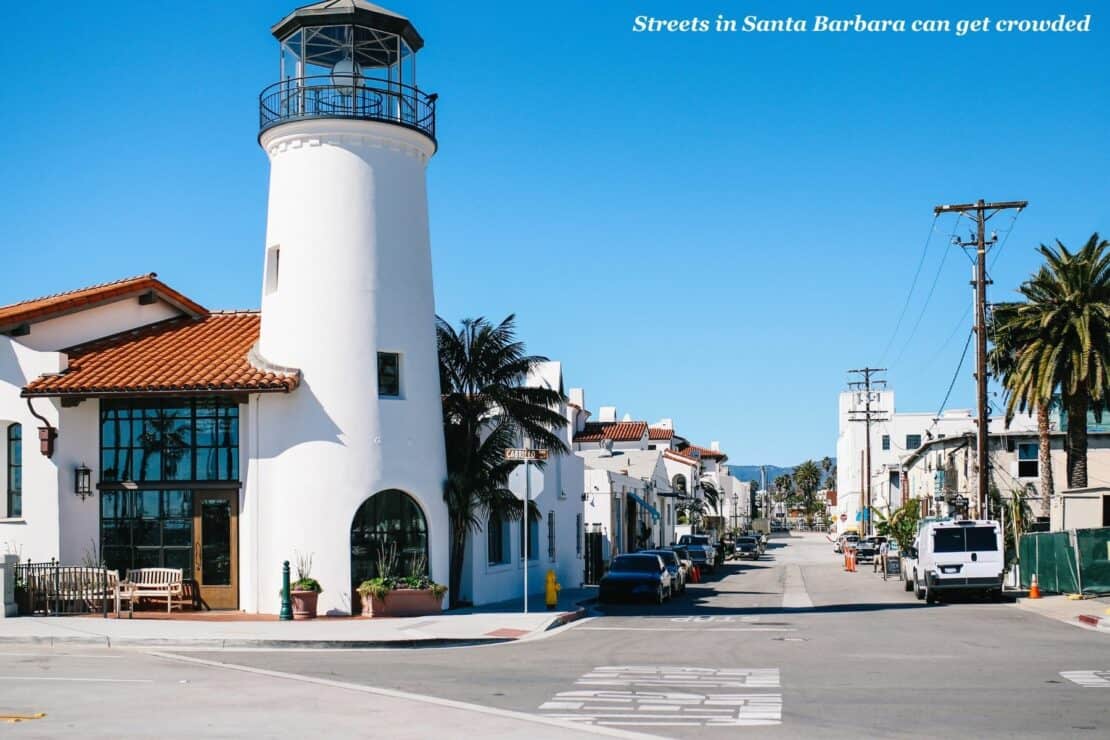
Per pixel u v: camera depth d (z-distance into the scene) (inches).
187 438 968.9
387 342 971.9
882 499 3750.0
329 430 941.8
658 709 487.5
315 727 441.1
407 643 768.3
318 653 720.3
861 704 499.5
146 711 477.4
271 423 950.4
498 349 1092.5
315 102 987.3
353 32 994.7
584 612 1072.8
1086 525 1638.8
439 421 1017.5
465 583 1078.4
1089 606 1069.8
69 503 978.1
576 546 1535.4
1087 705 494.9
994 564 1198.3
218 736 421.1
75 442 981.8
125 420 980.6
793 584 1697.8
